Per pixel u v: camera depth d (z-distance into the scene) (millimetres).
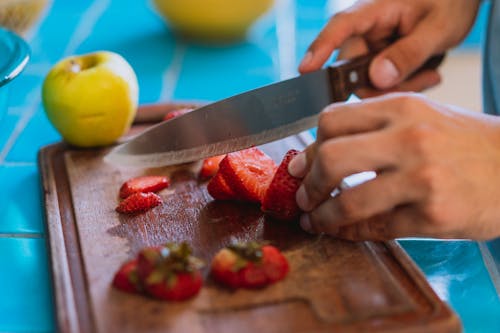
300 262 861
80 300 796
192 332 740
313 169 840
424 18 1211
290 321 754
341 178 818
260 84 1511
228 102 1064
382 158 785
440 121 795
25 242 985
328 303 779
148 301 783
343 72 1157
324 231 904
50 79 1152
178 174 1110
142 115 1288
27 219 1041
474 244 970
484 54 1341
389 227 857
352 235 894
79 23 1823
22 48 1111
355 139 796
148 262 771
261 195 999
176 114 1201
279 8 1927
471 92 2012
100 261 871
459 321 753
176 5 1614
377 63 1174
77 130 1158
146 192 1039
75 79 1137
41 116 1381
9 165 1200
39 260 944
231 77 1546
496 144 804
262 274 799
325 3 1962
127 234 937
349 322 750
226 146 1079
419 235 852
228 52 1677
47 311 851
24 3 1682
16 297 873
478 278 907
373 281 820
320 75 1146
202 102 1314
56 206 1002
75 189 1054
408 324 745
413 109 801
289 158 947
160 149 1068
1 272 918
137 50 1677
